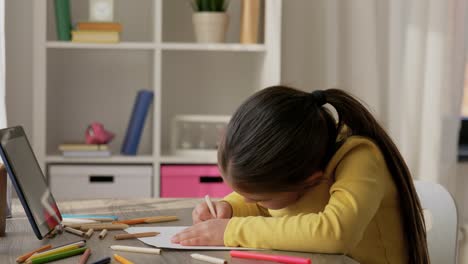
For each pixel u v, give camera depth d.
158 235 1.31
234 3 3.09
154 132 2.76
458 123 3.03
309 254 1.19
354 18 3.00
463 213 3.18
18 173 1.25
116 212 1.55
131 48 2.75
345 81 3.04
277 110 1.23
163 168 2.75
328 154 1.31
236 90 3.11
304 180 1.24
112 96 3.05
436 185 1.69
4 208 1.30
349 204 1.21
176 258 1.15
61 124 3.03
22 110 2.94
